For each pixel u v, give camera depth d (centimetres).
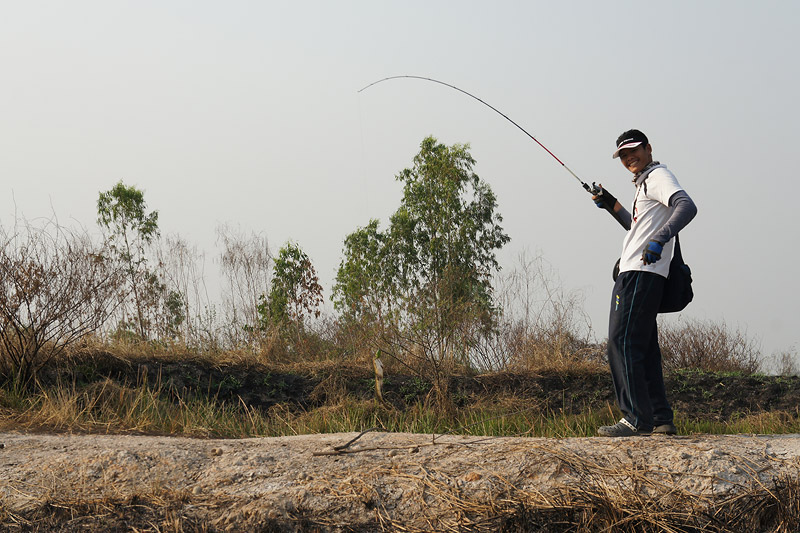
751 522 319
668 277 419
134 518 341
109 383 705
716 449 363
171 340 950
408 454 389
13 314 712
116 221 1144
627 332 416
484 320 1045
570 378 959
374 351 962
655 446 375
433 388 833
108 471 384
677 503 324
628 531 320
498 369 1005
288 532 328
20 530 341
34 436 489
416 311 959
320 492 349
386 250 1261
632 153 429
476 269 1302
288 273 1164
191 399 802
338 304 1252
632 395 414
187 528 334
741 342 1232
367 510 337
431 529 324
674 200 405
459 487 346
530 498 333
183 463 393
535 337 1033
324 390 887
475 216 1337
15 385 683
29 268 720
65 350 775
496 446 386
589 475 346
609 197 475
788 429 740
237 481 367
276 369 931
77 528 340
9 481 378
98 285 781
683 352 1216
